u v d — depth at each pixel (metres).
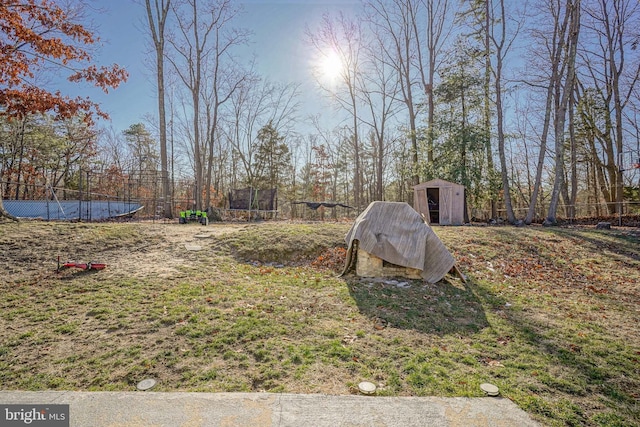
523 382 3.19
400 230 6.94
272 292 5.66
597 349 3.98
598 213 21.19
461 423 2.51
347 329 4.30
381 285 6.36
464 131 17.17
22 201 14.85
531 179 27.78
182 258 7.59
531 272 7.71
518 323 4.79
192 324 4.23
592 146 20.47
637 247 9.30
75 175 26.39
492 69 17.77
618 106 18.67
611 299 6.06
